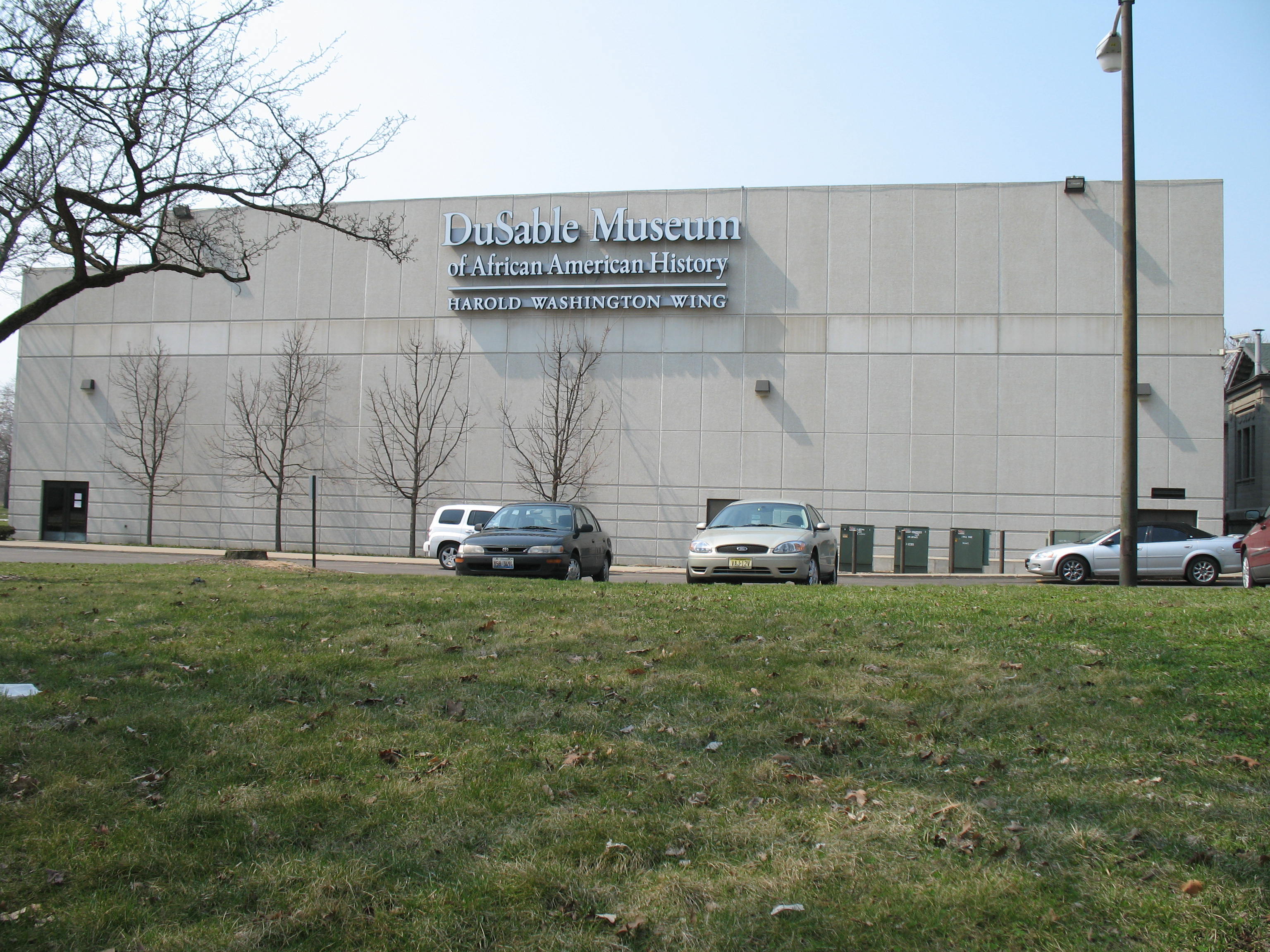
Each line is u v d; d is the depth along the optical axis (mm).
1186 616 7656
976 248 28000
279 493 30062
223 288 31906
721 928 3182
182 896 3426
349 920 3262
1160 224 27500
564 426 29094
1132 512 13039
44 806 4012
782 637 7289
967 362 27828
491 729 5180
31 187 13273
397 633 7574
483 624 7805
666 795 4320
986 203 28062
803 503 15078
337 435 30875
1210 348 27031
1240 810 3846
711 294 28938
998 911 3213
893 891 3381
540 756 4746
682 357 29094
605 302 29391
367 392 30750
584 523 15945
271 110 14320
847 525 27344
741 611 8469
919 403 27953
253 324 31641
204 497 31797
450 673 6270
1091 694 5516
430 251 30609
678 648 6902
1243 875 3338
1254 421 38531
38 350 33438
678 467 28906
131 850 3689
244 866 3656
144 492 32406
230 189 14547
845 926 3168
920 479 27812
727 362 28844
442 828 3947
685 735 5066
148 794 4258
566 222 29891
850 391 28250
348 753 4801
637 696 5762
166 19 13211
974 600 9141
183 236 14922
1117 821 3818
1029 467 27453
